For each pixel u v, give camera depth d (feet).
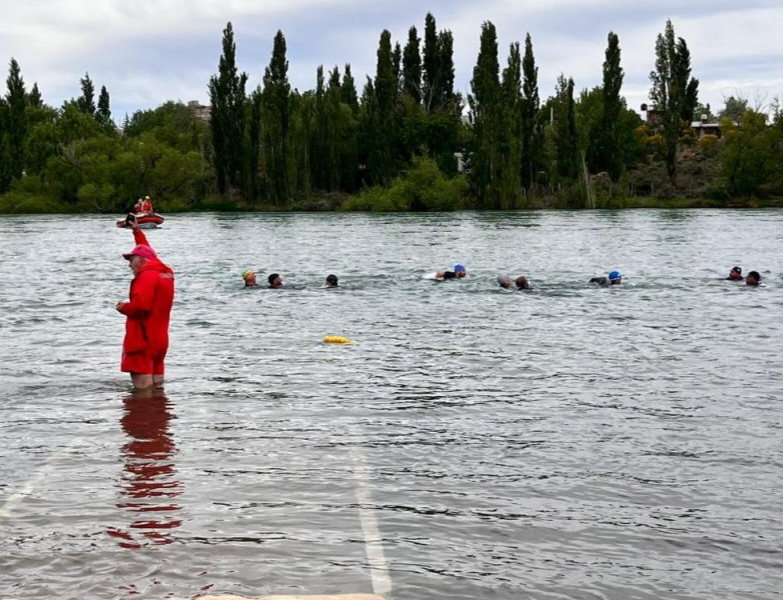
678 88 319.47
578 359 46.06
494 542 22.16
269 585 19.65
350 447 30.04
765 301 69.62
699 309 65.36
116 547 21.62
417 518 23.62
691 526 23.27
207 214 289.94
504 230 177.99
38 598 18.98
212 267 103.24
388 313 64.03
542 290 78.07
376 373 42.65
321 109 332.19
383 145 321.32
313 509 24.20
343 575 20.18
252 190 326.44
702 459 28.76
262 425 32.83
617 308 66.28
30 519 23.36
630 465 28.12
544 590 19.65
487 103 294.25
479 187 300.81
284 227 199.41
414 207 297.33
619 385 39.70
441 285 82.17
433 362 45.39
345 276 90.68
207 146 426.51
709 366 43.98
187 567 20.52
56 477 26.76
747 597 19.43
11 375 42.29
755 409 35.19
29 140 331.16
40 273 96.17
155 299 38.93
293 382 40.57
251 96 333.62
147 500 24.79
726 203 303.07
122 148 314.35
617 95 317.01
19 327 57.93
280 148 320.70
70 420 33.63
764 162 300.40
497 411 35.04
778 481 26.68
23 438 31.07
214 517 23.57
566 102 323.57
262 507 24.30
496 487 26.07
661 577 20.35
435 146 341.00
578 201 299.38
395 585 19.74
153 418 33.91
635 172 334.85
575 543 22.13
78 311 65.72
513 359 46.16
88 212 301.63
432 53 374.22
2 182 314.35
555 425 32.89
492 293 76.13
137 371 39.04
